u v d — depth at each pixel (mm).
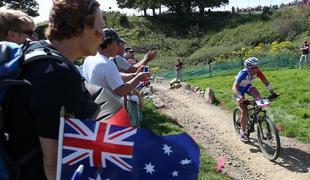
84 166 2072
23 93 2006
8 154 2045
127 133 2158
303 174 7590
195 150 2426
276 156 8016
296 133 9836
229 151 8891
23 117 2020
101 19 2289
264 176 7559
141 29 76188
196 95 17422
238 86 9062
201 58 58281
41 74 1983
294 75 18062
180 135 2406
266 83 8812
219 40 67625
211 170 7273
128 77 5328
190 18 80875
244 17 72250
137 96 6430
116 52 4672
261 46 53750
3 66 1999
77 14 2174
